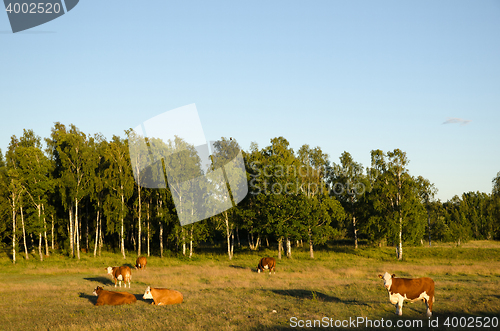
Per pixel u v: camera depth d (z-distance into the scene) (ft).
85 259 132.67
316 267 111.96
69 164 139.95
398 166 160.86
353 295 53.72
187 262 126.00
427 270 99.14
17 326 35.29
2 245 147.64
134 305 46.78
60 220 154.92
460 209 262.06
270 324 35.09
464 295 51.39
